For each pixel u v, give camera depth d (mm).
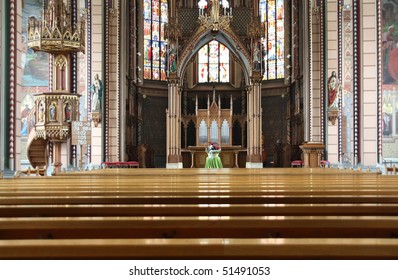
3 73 16156
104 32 30734
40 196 6367
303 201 6102
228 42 42250
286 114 48188
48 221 4301
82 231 4332
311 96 32156
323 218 4246
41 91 22828
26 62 22859
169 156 41375
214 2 40781
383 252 3252
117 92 32656
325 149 28828
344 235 4273
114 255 3305
